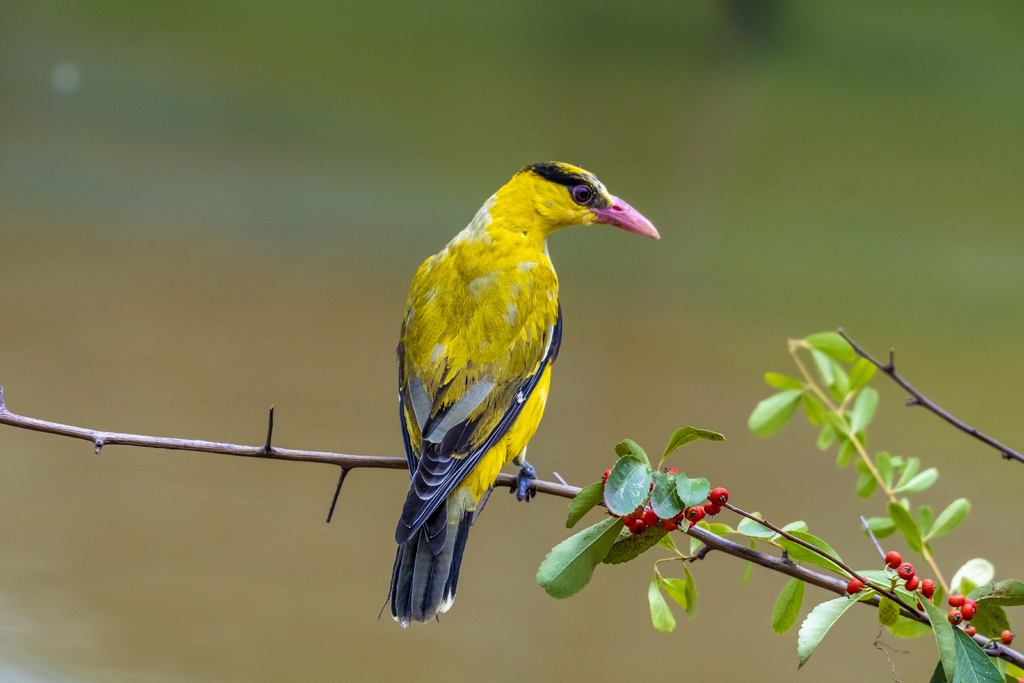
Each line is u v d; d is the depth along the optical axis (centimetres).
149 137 2470
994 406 1338
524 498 528
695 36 2986
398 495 1067
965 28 2845
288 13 3014
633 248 2041
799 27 2934
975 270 1950
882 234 2120
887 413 1338
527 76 2905
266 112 2628
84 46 2853
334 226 2027
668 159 2533
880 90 2802
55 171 2202
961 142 2566
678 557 416
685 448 1227
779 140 2586
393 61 2931
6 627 791
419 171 2381
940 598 441
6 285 1568
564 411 1306
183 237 1895
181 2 3100
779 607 417
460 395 515
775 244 2070
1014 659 370
